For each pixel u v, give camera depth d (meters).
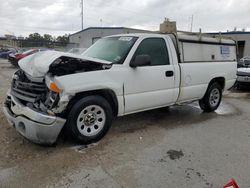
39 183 2.77
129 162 3.30
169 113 5.75
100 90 3.80
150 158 3.43
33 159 3.28
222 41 5.82
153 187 2.76
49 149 3.57
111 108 4.04
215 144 3.99
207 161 3.39
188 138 4.21
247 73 9.34
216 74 5.63
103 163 3.24
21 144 3.69
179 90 4.82
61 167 3.10
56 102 3.30
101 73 3.67
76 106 3.53
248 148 3.86
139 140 4.05
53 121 3.28
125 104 4.05
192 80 5.06
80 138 3.65
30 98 3.45
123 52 4.10
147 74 4.22
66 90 3.30
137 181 2.86
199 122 5.14
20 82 3.68
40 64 3.38
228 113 5.95
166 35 4.68
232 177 3.00
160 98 4.52
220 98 6.08
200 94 5.39
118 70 3.86
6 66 18.94
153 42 4.42
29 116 3.26
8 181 2.78
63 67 3.42
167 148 3.78
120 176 2.96
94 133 3.81
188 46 4.99
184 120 5.25
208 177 2.98
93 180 2.86
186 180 2.91
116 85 3.84
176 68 4.69
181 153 3.62
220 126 4.91
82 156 3.41
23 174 2.93
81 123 3.66
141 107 4.30
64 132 3.75
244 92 9.25
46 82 3.34
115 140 4.01
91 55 4.41
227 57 6.03
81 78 3.46
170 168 3.17
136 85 4.11
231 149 3.81
